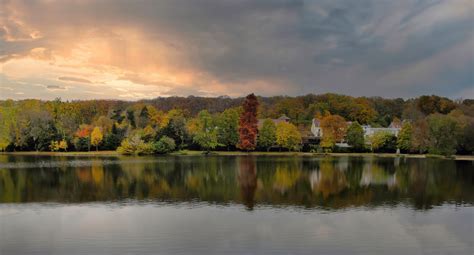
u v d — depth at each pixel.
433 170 68.12
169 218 31.31
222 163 81.00
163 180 53.09
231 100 175.00
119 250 24.12
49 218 31.38
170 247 24.64
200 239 26.09
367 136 128.12
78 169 67.19
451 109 162.62
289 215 32.41
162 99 174.12
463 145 106.69
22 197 40.06
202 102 174.12
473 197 41.25
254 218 31.33
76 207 35.31
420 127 110.56
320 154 115.94
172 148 113.56
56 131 120.62
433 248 24.98
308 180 53.75
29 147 118.94
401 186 48.59
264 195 41.47
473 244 25.75
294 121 171.38
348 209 34.91
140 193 42.53
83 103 154.50
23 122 118.69
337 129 124.31
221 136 121.81
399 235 27.33
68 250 24.20
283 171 65.31
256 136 122.75
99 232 27.62
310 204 36.94
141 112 149.38
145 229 28.31
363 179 55.00
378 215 32.72
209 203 37.19
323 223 30.08
